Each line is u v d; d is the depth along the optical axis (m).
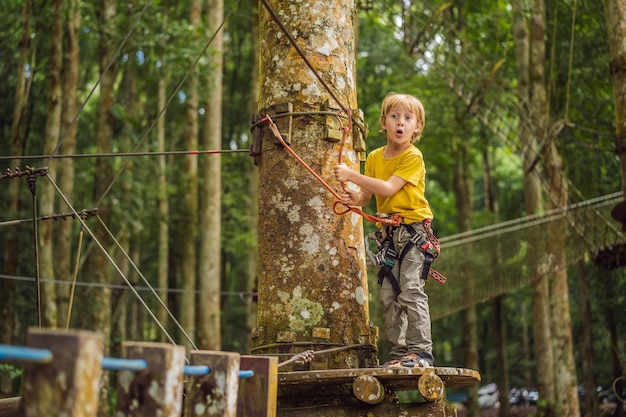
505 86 13.74
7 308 17.69
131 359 2.66
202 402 2.99
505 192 27.05
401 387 4.52
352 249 4.73
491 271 12.40
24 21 16.77
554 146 14.87
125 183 18.22
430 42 13.27
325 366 4.43
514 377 31.50
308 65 4.47
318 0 5.01
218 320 16.53
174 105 25.02
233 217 24.53
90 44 20.61
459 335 29.89
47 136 15.91
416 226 4.45
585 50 17.81
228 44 26.06
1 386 14.75
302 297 4.56
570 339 15.75
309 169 4.42
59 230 16.31
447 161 24.44
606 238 12.71
